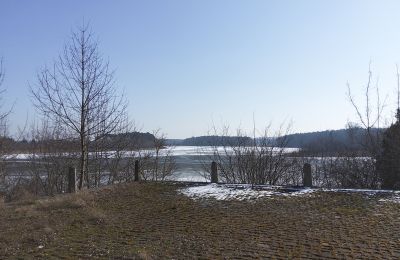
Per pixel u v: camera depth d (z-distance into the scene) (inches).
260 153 741.3
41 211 452.1
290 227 365.1
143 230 366.3
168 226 380.2
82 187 641.0
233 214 423.2
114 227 379.6
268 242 319.6
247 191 549.0
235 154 750.5
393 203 447.2
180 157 1881.2
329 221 381.4
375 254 282.5
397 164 623.8
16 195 721.0
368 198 477.7
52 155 912.3
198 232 356.2
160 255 290.7
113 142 864.9
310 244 310.3
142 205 482.6
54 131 925.8
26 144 947.3
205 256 287.1
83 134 655.8
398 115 644.1
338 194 506.3
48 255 294.5
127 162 925.2
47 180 908.0
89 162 851.4
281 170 730.2
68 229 373.4
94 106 786.2
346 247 300.2
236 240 327.3
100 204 491.5
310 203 462.6
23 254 298.4
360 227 356.5
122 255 289.7
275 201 480.1
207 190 566.6
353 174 677.9
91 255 291.9
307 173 572.7
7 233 359.3
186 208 459.2
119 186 611.8
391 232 337.4
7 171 951.0
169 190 576.7
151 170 991.0
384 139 647.1
